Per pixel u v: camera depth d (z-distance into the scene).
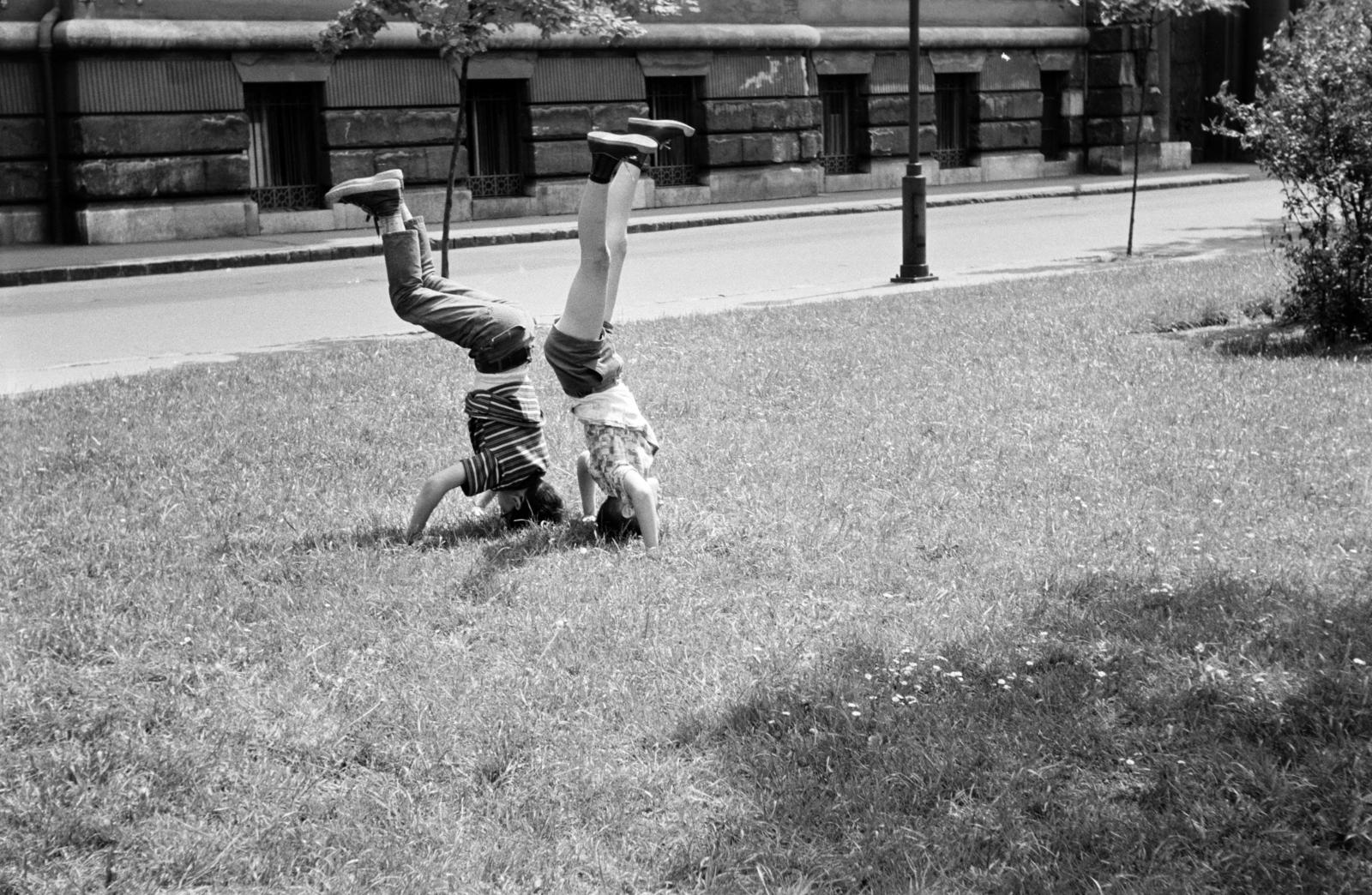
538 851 3.70
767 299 15.09
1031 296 14.07
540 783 4.04
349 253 21.45
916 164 16.45
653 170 28.59
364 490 7.06
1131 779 4.09
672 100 28.73
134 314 15.20
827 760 4.13
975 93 33.78
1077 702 4.52
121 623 5.17
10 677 4.70
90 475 7.38
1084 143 36.38
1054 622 5.15
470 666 4.83
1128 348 10.77
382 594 5.48
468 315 6.30
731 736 4.30
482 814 3.91
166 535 6.28
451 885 3.57
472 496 6.80
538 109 26.28
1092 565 5.75
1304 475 7.00
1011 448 7.72
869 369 10.19
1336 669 4.68
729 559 5.95
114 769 4.12
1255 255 17.23
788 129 30.02
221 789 4.04
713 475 7.25
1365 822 3.80
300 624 5.18
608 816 3.88
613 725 4.42
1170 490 6.85
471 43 13.25
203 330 13.86
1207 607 5.27
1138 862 3.67
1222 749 4.21
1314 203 11.27
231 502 6.82
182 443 8.07
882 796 3.95
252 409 9.06
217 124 22.75
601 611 5.31
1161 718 4.42
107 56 21.66
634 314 13.95
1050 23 35.25
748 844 3.73
